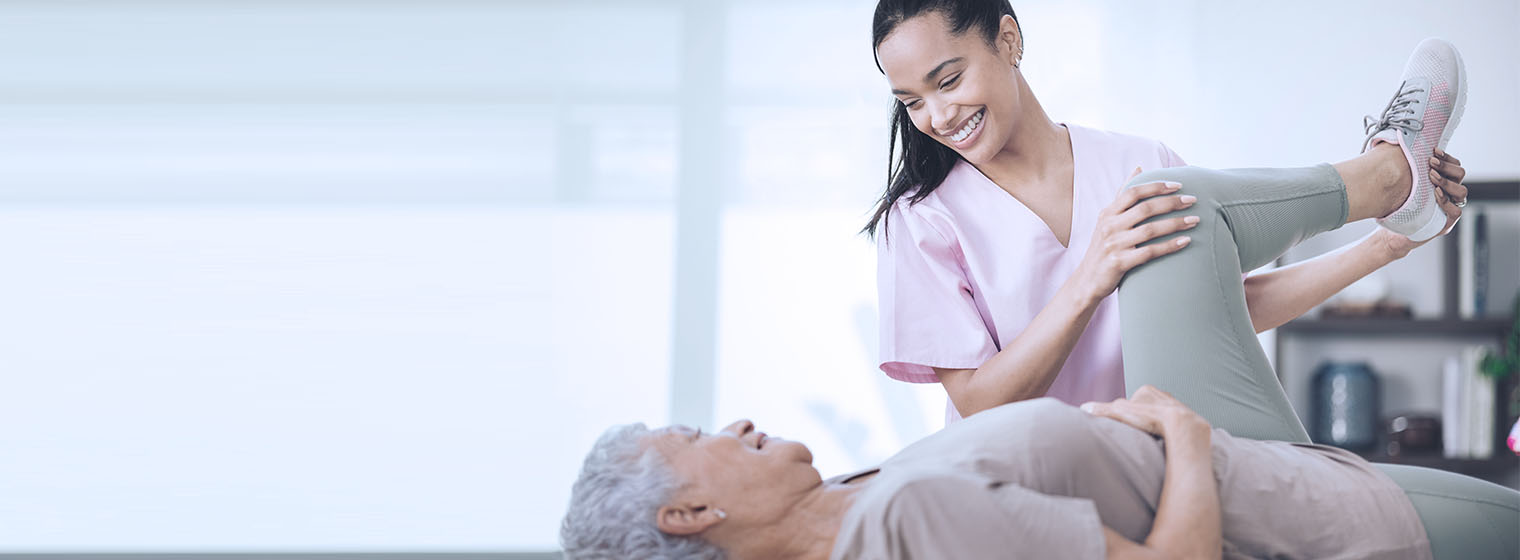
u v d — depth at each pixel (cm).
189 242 445
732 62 424
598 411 416
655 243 421
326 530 423
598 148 428
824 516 117
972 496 103
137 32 457
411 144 439
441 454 421
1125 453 116
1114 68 393
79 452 436
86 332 442
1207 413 135
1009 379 146
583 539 116
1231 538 119
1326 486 122
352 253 438
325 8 450
